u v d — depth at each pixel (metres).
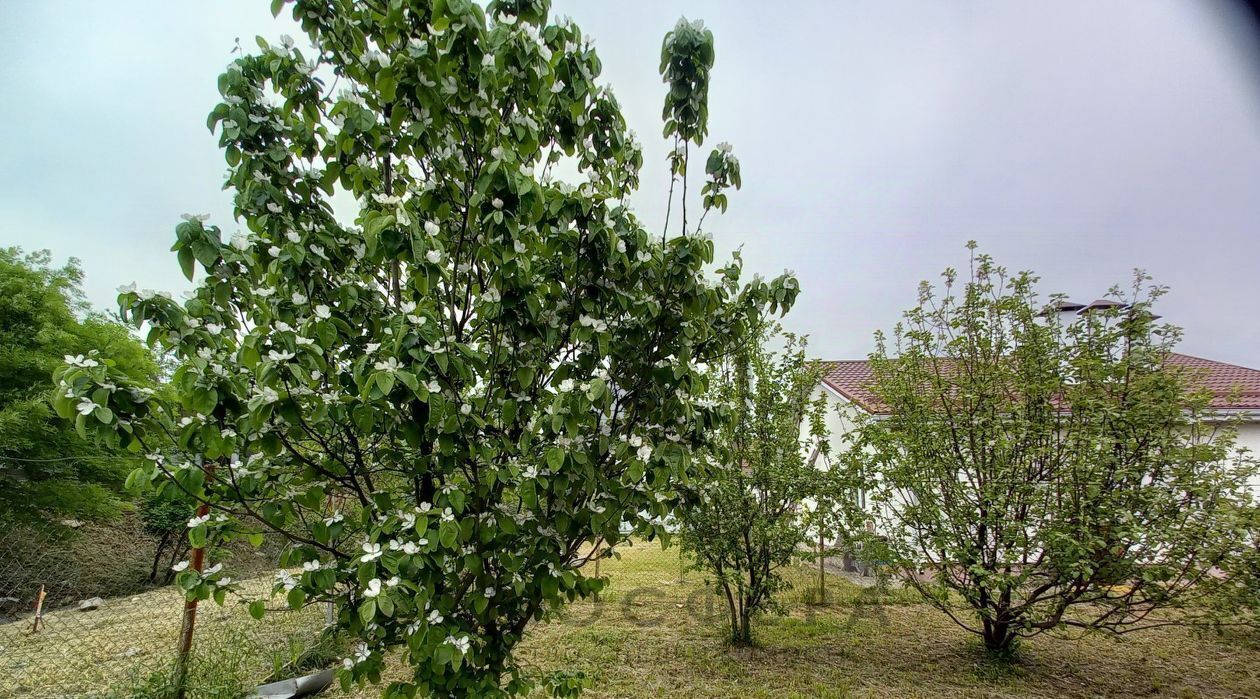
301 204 2.05
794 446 5.33
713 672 4.64
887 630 5.84
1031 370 4.91
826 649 5.23
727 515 5.20
